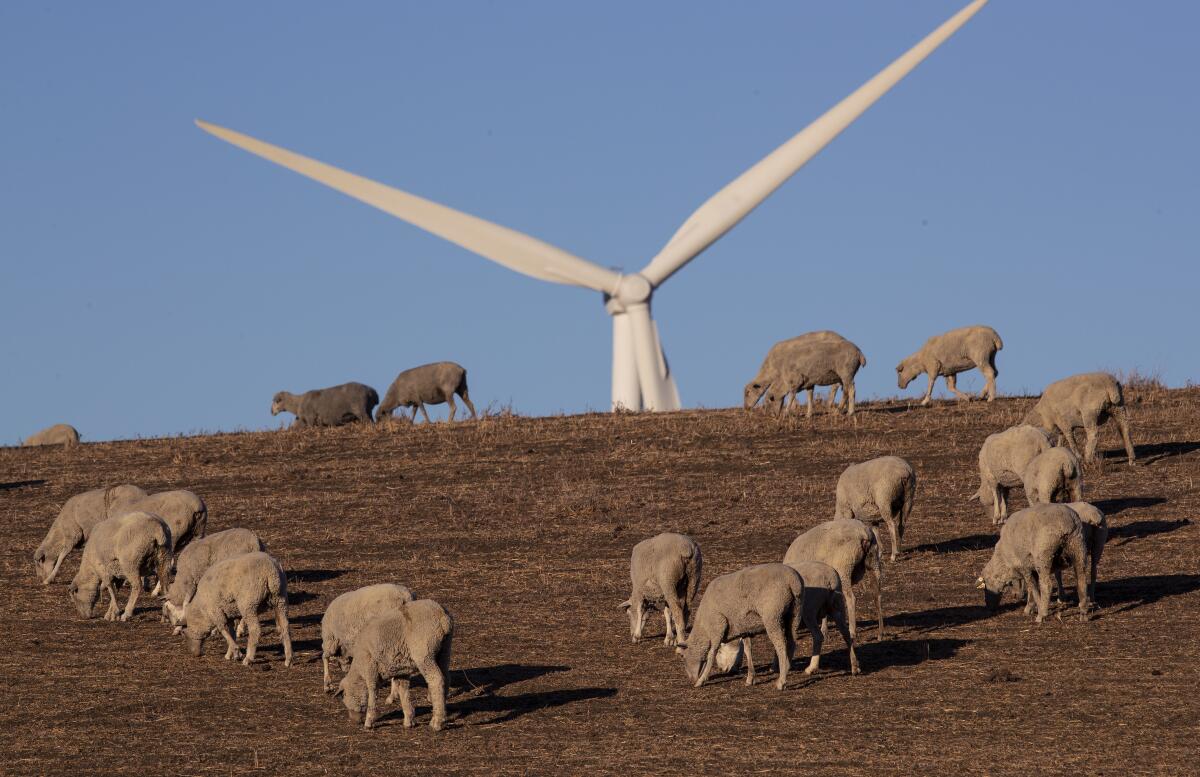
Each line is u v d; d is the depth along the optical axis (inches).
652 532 3604.8
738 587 2260.1
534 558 3417.8
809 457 4311.0
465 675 2455.7
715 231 6161.4
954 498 3715.6
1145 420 4485.7
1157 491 3607.3
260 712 2274.9
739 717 2156.7
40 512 4220.0
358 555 3531.0
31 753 2100.1
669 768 1945.1
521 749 2053.4
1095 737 1994.3
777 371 4862.2
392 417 5684.1
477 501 4050.2
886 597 2866.6
